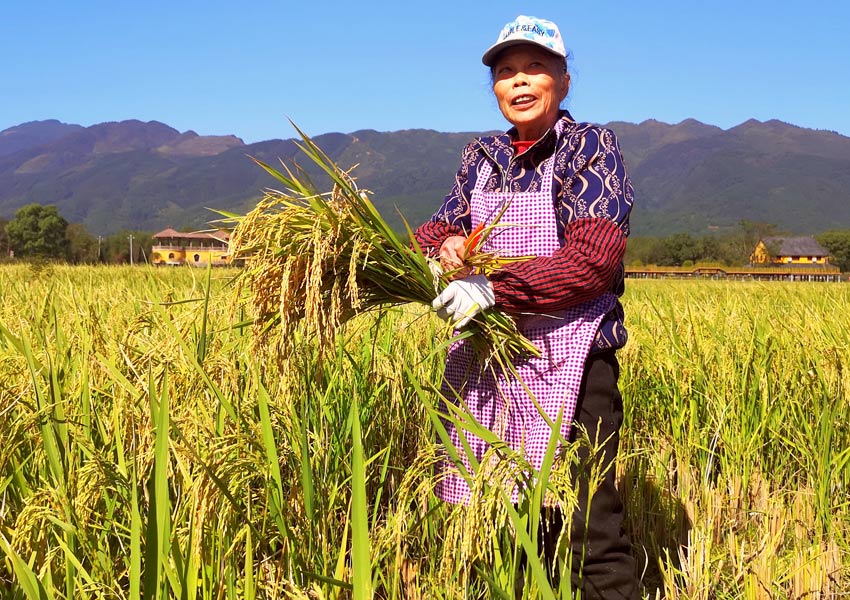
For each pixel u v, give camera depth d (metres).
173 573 2.07
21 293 7.79
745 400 4.81
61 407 2.75
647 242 150.12
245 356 3.30
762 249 147.88
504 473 2.15
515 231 2.96
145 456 2.44
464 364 3.08
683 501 4.03
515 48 2.96
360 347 4.19
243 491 2.40
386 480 3.55
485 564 2.31
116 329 3.80
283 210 2.44
